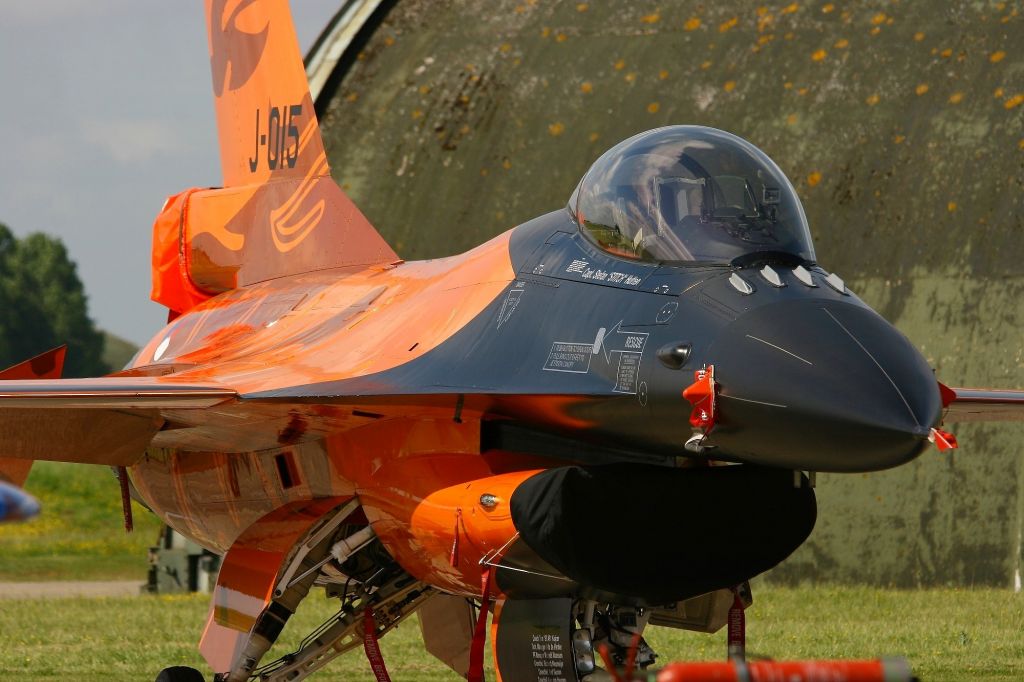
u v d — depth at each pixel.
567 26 89.88
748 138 76.69
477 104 86.56
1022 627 50.41
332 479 31.42
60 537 116.12
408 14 96.50
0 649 49.38
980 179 71.44
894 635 48.41
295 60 42.69
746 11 85.38
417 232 80.38
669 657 43.91
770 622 53.84
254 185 43.25
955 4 80.94
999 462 65.69
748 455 24.00
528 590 26.81
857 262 71.19
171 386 29.03
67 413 30.95
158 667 44.81
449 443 28.70
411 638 52.88
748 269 25.50
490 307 28.75
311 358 32.12
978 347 66.88
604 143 79.38
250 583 30.94
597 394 25.22
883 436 22.34
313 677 43.28
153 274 46.09
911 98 76.12
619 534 25.55
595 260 27.48
